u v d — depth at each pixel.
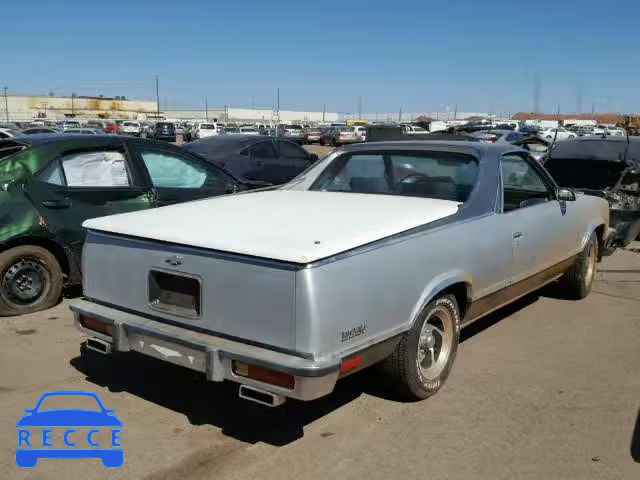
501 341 5.23
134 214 4.14
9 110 86.44
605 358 4.88
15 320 5.47
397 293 3.57
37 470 3.25
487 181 4.59
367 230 3.50
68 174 5.86
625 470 3.29
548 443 3.56
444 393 4.19
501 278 4.64
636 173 8.86
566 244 5.75
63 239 5.69
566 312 6.06
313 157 14.41
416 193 4.77
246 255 3.24
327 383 3.12
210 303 3.39
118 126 55.44
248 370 3.21
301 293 3.09
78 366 4.58
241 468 3.29
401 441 3.57
